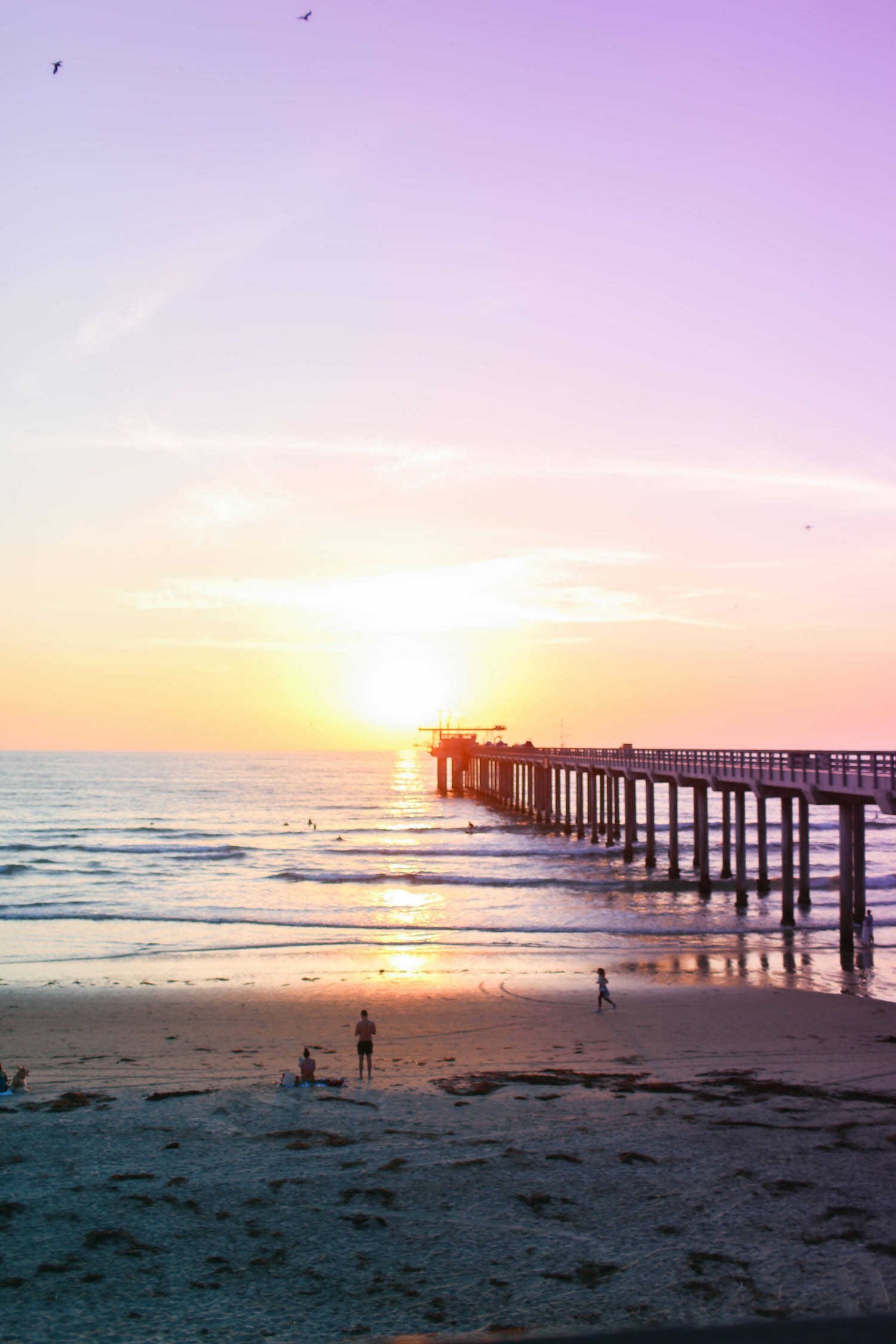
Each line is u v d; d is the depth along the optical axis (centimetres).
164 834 9262
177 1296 1120
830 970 3397
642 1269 1180
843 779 3384
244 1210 1355
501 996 2931
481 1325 1049
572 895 5281
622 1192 1413
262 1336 1029
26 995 2925
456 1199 1391
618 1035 2447
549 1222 1319
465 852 7362
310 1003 2827
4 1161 1532
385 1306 1097
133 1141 1627
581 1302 1105
